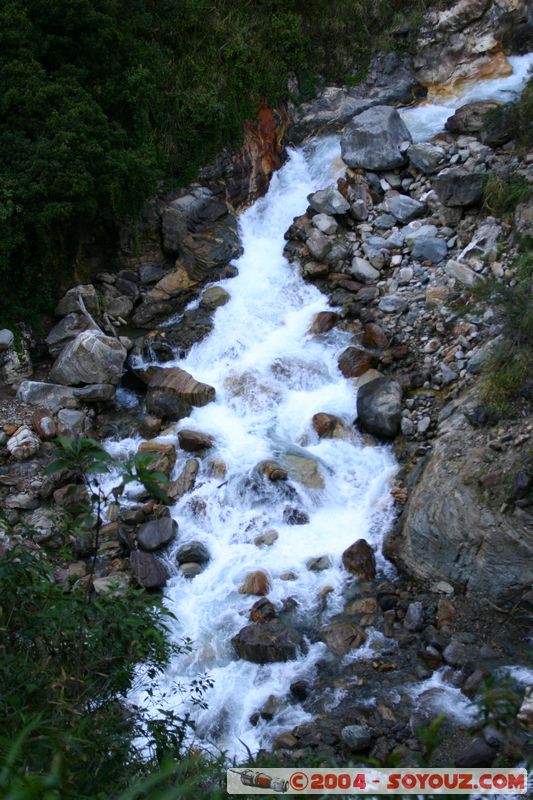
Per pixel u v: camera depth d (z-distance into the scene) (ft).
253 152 42.50
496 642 22.95
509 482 24.16
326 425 30.81
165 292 37.73
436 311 33.12
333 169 41.98
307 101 46.47
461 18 45.27
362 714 21.17
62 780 10.49
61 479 29.43
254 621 24.91
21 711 12.30
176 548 27.58
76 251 36.55
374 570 26.37
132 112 38.73
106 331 35.78
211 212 40.24
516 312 27.63
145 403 33.37
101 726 13.78
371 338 33.17
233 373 33.55
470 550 24.36
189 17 42.86
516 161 36.04
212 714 22.22
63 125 34.55
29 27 35.63
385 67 46.85
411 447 29.66
